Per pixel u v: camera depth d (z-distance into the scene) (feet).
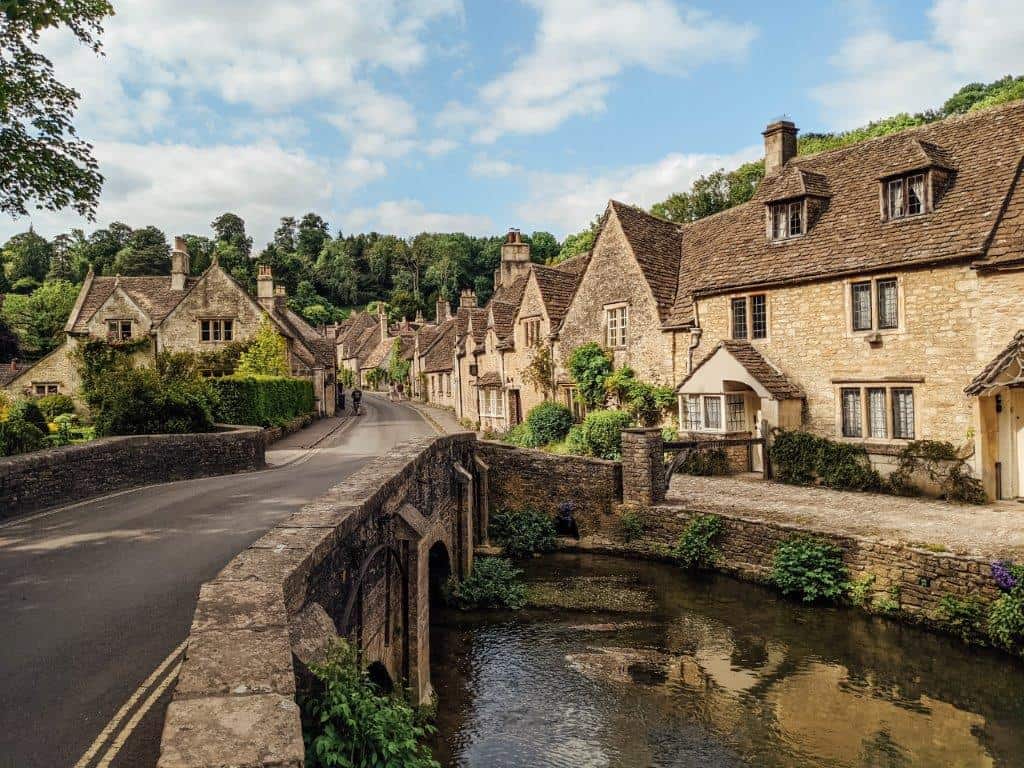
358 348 321.11
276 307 169.37
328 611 21.27
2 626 22.45
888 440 59.36
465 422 137.39
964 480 53.67
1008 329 51.65
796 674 35.09
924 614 39.04
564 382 97.09
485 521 62.08
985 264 52.03
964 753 27.89
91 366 123.65
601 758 28.35
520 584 50.42
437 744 29.55
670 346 80.59
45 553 31.86
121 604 24.53
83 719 16.39
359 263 458.91
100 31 43.55
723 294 73.77
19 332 214.48
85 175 46.52
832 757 28.04
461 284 419.13
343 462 71.41
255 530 36.14
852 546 43.47
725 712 31.78
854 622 40.91
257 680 12.36
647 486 57.82
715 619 42.78
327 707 15.84
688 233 92.22
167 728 10.87
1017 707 30.96
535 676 36.09
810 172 70.49
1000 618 35.12
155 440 57.88
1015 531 43.86
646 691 34.04
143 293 142.61
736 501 57.62
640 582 50.80
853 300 62.28
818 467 62.59
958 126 64.08
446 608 46.88
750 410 71.77
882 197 62.34
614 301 88.12
